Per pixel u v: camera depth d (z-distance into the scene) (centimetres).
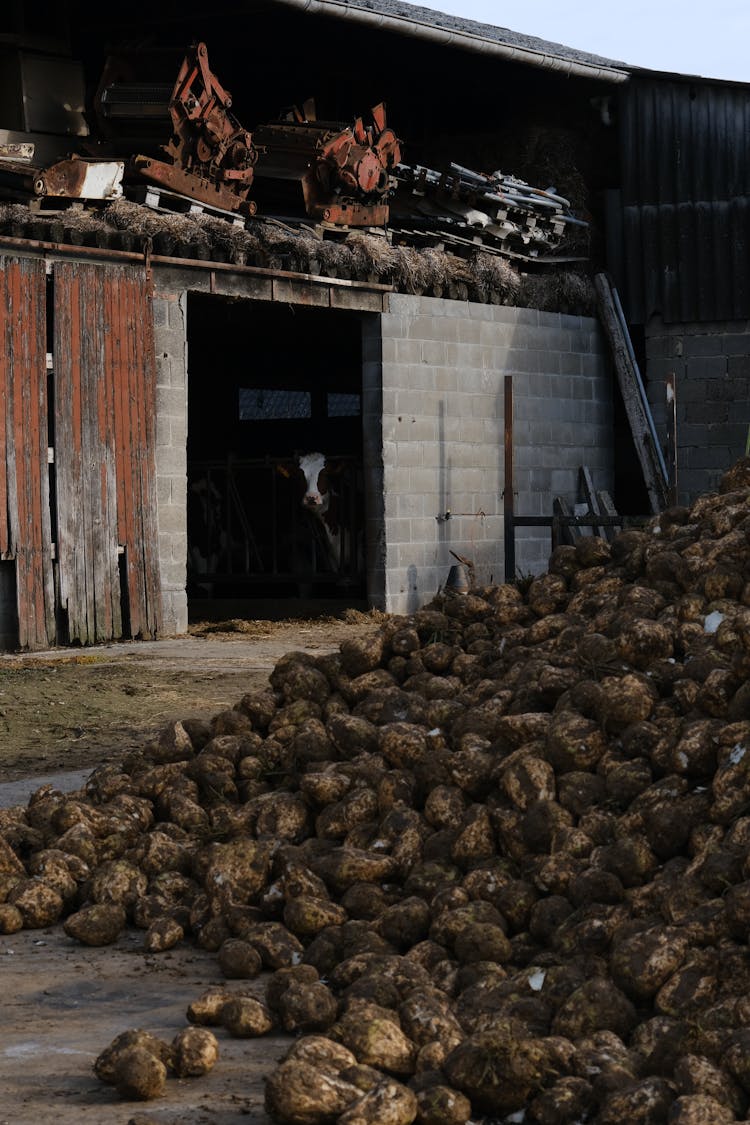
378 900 637
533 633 848
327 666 877
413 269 2177
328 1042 456
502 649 856
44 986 598
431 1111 430
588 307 2552
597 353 2566
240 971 602
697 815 592
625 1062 446
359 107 2595
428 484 2231
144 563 1828
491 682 798
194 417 2762
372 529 2172
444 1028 480
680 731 647
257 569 2438
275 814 732
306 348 2730
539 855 629
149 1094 464
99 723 1203
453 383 2272
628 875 585
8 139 1983
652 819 594
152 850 719
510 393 1967
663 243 2561
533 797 648
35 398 1695
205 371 2777
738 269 2519
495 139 2584
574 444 2514
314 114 2283
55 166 1750
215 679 1436
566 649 805
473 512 2303
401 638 877
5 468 1661
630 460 2680
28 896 690
